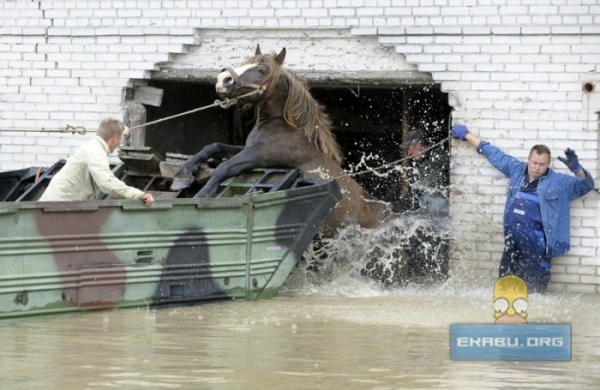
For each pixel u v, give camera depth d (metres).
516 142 13.01
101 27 14.47
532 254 12.54
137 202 10.64
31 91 14.77
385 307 11.16
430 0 13.24
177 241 11.00
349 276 12.83
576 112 12.80
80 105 14.62
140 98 14.65
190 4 14.12
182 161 12.83
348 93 17.05
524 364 8.27
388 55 13.54
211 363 8.15
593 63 12.73
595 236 12.67
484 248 13.07
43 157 14.77
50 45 14.68
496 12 13.02
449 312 10.82
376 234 12.90
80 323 9.87
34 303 9.98
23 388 7.29
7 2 14.80
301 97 12.77
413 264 13.12
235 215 11.45
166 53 14.23
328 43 13.75
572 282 12.76
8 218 9.75
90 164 10.85
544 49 12.88
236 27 13.95
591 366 8.22
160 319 10.20
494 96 13.07
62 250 10.15
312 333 9.52
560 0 12.80
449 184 13.58
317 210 12.20
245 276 11.58
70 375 7.69
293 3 13.73
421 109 14.96
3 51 14.85
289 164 12.73
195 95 16.34
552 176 12.50
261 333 9.50
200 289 11.20
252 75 12.34
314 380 7.63
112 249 10.51
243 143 17.22
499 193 13.03
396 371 7.95
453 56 13.19
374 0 13.44
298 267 12.72
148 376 7.68
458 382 7.62
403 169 14.16
